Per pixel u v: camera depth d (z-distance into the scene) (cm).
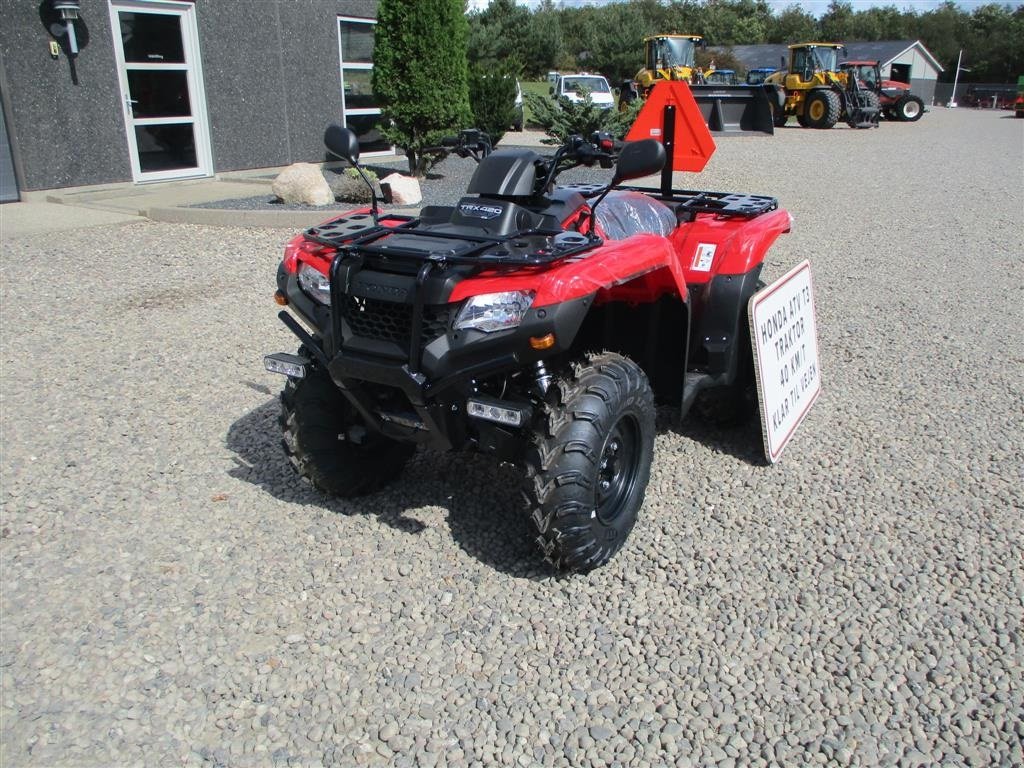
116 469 418
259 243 868
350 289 304
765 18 8194
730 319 404
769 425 416
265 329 620
